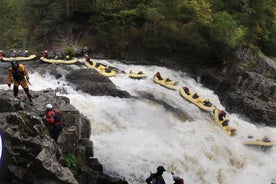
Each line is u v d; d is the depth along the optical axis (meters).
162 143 24.42
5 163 14.40
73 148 17.48
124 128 24.58
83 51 39.59
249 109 36.44
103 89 27.78
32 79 27.86
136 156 22.09
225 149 27.44
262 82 38.56
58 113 16.56
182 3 40.00
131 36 40.12
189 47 40.25
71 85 28.02
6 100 16.39
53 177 14.26
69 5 42.25
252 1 43.84
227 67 40.19
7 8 54.78
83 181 17.19
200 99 31.81
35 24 44.97
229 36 38.88
